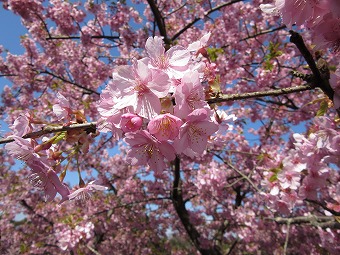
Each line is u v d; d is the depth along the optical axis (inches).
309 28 47.9
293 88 53.0
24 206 378.0
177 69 47.9
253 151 292.4
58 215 329.1
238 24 233.5
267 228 258.5
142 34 224.8
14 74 272.4
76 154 53.4
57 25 242.2
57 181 50.7
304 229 265.1
